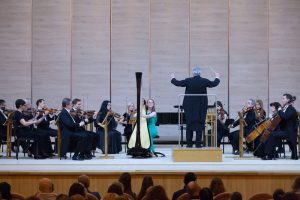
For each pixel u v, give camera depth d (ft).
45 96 62.80
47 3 62.85
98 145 48.62
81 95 63.05
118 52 63.41
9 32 62.54
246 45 63.57
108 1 63.36
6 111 48.44
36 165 39.55
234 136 48.80
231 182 36.76
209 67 63.57
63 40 62.95
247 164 40.40
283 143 46.34
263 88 63.46
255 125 47.06
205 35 63.67
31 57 62.75
